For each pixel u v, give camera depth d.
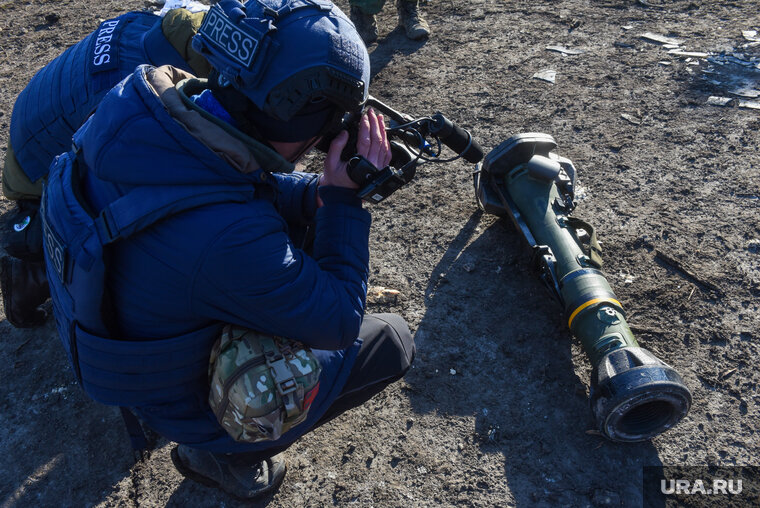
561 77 4.18
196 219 1.33
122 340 1.46
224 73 1.36
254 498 2.12
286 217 2.01
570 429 2.29
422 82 4.29
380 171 1.58
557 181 2.79
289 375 1.49
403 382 2.50
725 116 3.68
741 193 3.18
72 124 2.30
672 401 2.04
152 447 2.36
